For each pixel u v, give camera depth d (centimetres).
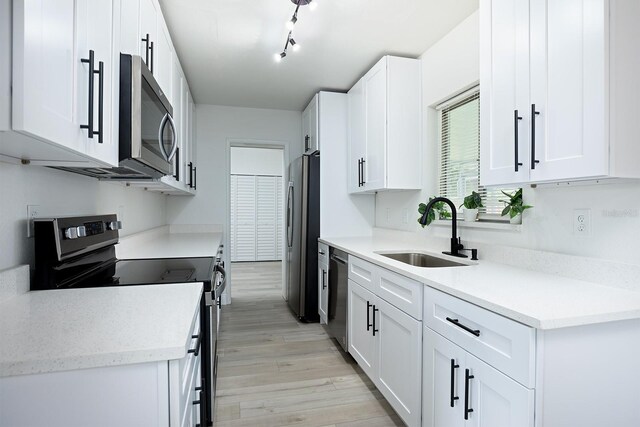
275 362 252
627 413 108
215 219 403
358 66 297
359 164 316
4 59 63
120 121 117
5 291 110
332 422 183
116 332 84
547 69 127
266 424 180
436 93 257
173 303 110
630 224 128
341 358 260
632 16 112
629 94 112
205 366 149
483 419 117
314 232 345
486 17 158
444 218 244
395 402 178
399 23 229
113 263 180
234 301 416
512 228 183
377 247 265
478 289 128
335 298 286
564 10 120
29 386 71
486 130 157
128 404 75
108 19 108
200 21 224
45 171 134
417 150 276
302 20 223
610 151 109
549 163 126
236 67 296
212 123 404
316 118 355
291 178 400
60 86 79
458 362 130
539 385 98
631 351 109
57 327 88
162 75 203
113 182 197
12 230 116
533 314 99
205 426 146
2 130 64
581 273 143
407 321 166
